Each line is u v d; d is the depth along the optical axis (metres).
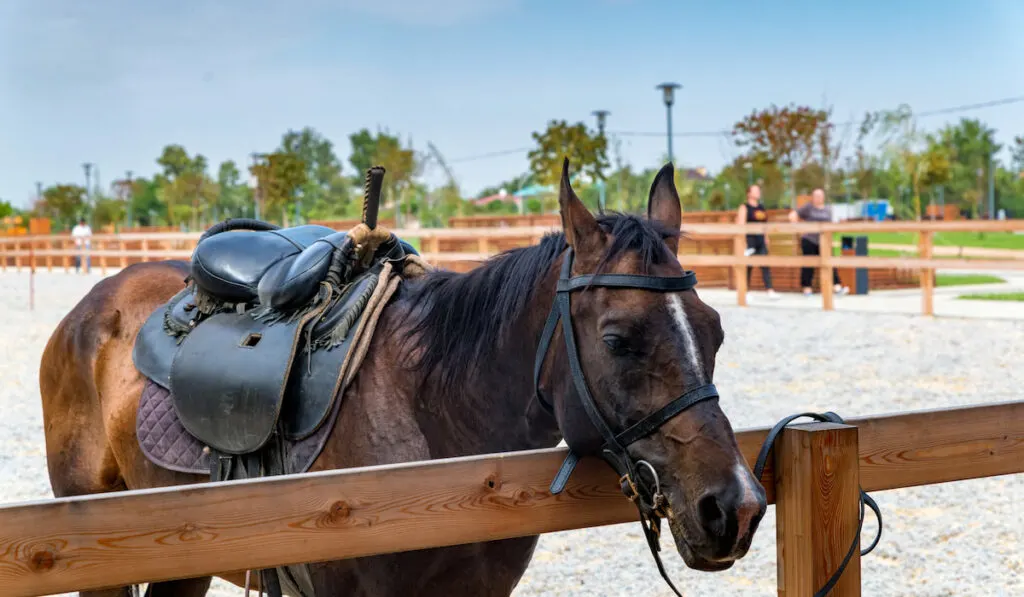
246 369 2.39
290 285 2.44
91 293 3.06
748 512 1.74
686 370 1.86
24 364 9.84
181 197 42.72
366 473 1.78
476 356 2.28
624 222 2.05
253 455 2.40
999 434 2.43
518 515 1.95
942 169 31.27
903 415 2.29
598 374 1.94
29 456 6.10
